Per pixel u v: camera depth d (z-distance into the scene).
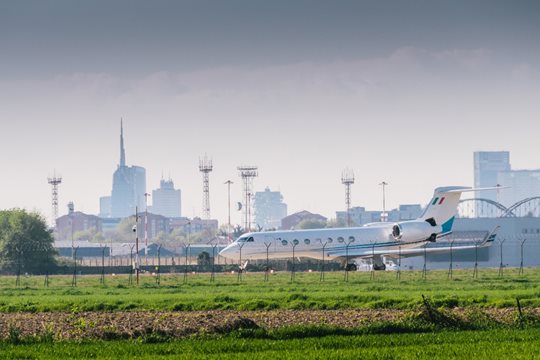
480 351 124.56
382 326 146.38
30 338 139.25
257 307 184.62
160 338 138.50
